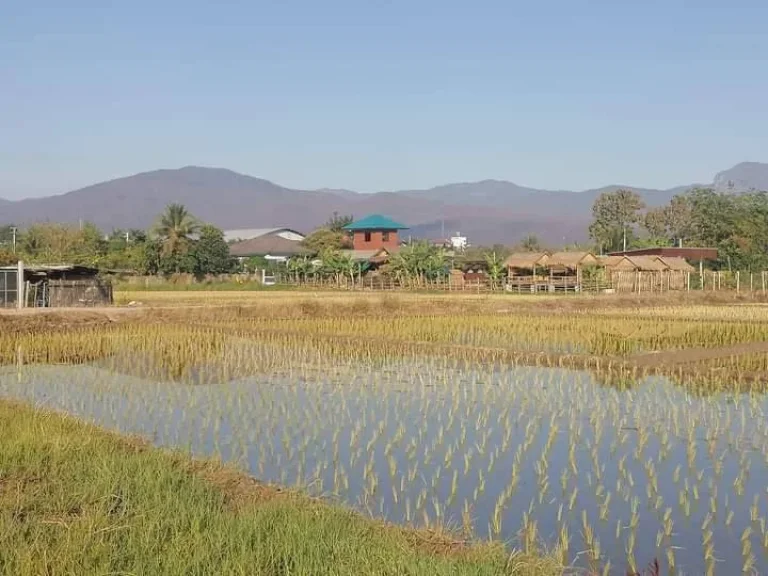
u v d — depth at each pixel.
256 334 34.94
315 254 108.88
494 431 17.14
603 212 119.88
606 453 15.30
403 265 81.12
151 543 8.55
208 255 89.69
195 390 21.91
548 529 11.15
